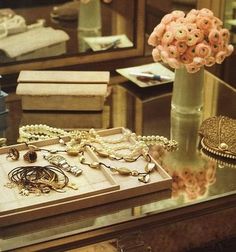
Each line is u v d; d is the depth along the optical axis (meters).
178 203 1.01
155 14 1.55
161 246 1.25
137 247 1.01
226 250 1.41
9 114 1.29
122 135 1.18
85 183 0.99
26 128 1.22
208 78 1.48
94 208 0.97
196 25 1.15
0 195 0.95
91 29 1.59
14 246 0.91
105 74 1.35
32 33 1.56
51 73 1.35
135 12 1.53
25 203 0.93
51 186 0.97
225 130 1.18
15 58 1.48
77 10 1.60
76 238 0.95
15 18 1.59
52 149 1.12
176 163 1.12
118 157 1.08
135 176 1.02
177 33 1.13
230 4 1.64
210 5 1.63
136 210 0.98
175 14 1.18
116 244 1.01
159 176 1.03
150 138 1.19
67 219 0.95
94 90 1.28
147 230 1.04
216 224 1.31
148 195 1.01
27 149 1.11
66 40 1.56
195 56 1.15
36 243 0.92
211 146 1.15
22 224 0.93
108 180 1.00
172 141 1.18
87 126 1.25
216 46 1.16
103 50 1.54
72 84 1.30
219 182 1.07
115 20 1.58
